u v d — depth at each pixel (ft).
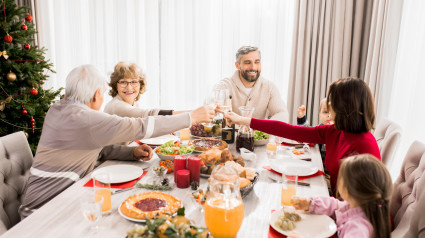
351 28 10.05
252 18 11.33
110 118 4.54
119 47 12.71
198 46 12.07
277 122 5.65
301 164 5.24
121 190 4.18
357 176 3.15
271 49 11.34
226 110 6.03
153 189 4.22
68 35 13.11
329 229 3.28
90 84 4.71
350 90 4.25
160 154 5.27
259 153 6.03
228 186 3.08
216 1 11.59
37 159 4.66
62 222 3.36
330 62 10.37
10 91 9.20
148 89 12.74
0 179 4.66
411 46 9.55
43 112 9.87
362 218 3.11
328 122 7.24
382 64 9.46
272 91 8.62
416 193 3.82
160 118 4.84
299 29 10.36
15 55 9.23
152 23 12.30
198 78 12.33
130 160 5.51
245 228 3.36
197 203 3.78
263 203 3.95
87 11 12.89
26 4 12.34
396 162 10.13
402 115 9.98
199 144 5.89
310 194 4.18
